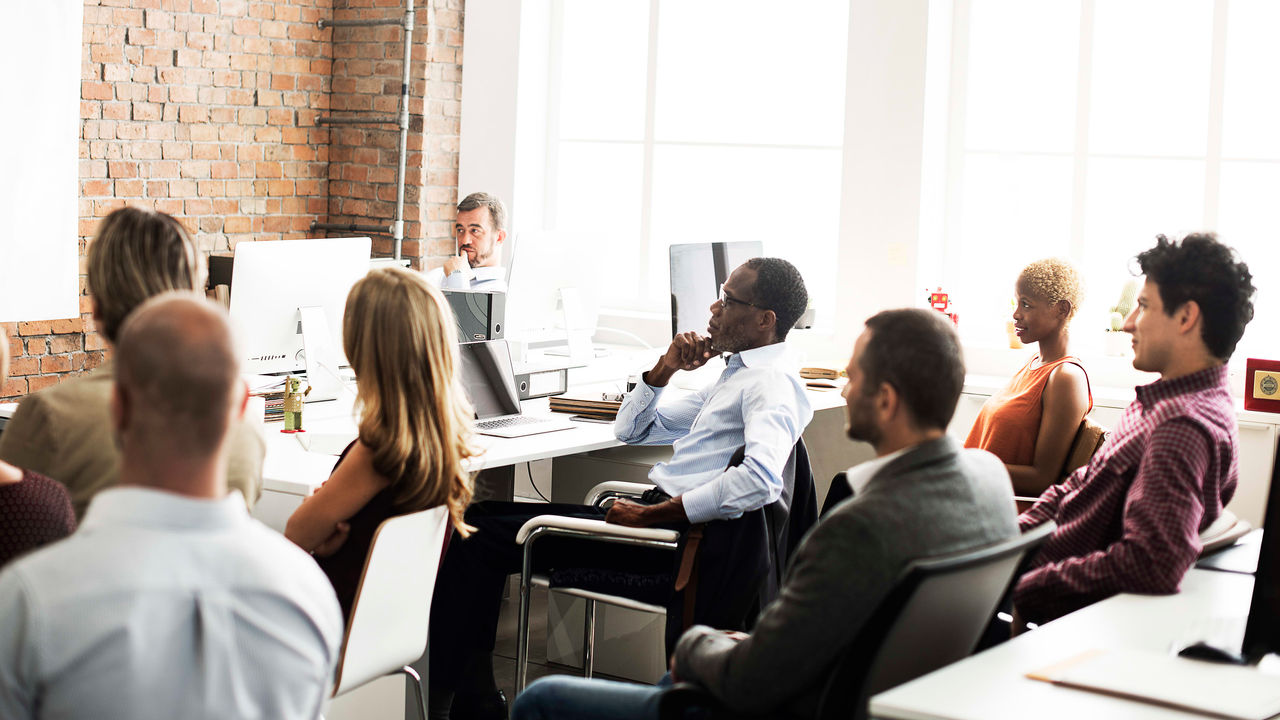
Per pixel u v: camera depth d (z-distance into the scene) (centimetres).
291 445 320
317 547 243
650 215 612
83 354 538
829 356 541
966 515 183
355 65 623
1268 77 478
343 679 237
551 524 298
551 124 632
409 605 248
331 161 636
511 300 445
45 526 171
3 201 482
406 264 554
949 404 186
